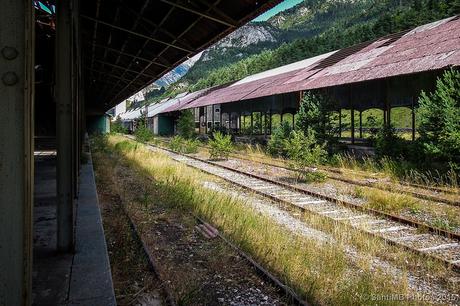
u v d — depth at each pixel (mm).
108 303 2734
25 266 1640
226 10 7273
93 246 3986
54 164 11625
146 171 13070
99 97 40656
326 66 23609
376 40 23328
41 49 12984
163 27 9555
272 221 6941
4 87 1560
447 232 6164
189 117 35312
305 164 12586
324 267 4699
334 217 7465
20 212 1615
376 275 4625
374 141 17031
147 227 6352
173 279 4309
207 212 7336
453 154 11320
